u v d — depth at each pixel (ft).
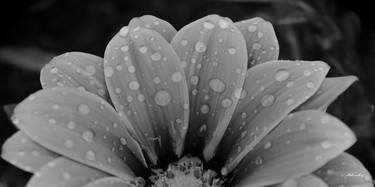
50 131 0.54
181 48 0.60
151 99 0.60
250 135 0.57
